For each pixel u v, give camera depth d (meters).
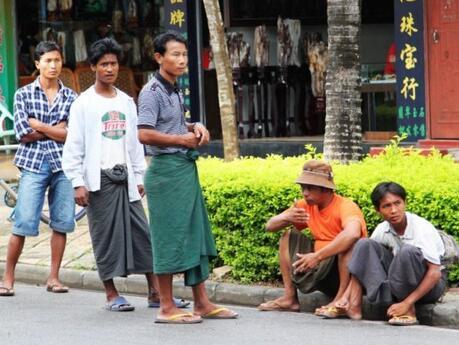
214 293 12.15
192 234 10.59
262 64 20.56
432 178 11.71
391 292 10.48
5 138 21.97
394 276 10.40
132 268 11.34
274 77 20.69
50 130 12.25
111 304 11.39
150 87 10.57
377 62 19.91
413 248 10.33
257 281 12.27
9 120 22.12
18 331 10.44
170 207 10.51
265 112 20.72
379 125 19.34
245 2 20.72
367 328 10.38
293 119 20.70
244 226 12.21
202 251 10.66
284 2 20.52
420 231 10.48
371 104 19.41
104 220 11.30
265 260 12.12
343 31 13.18
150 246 11.46
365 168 12.18
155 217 10.56
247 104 20.67
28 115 12.29
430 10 17.73
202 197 10.77
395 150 12.75
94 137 11.30
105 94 11.46
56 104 12.38
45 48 12.34
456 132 17.69
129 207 11.39
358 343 9.77
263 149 20.06
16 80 22.53
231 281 12.35
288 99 20.67
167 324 10.65
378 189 10.48
